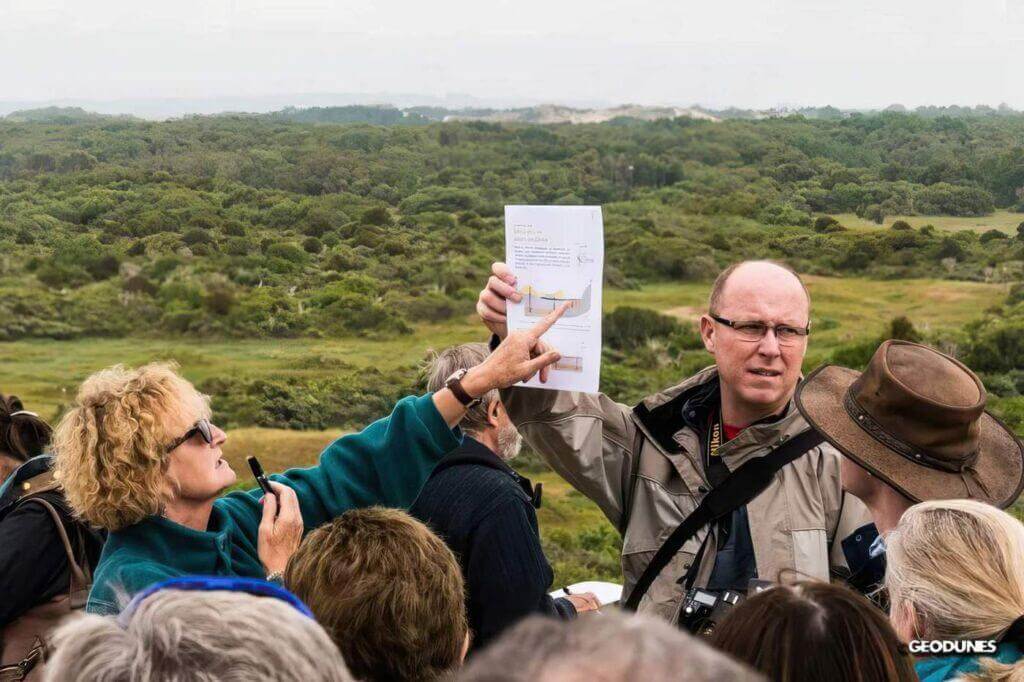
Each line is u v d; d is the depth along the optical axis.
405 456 2.38
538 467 25.78
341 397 41.72
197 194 64.38
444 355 2.73
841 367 2.50
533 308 2.51
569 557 16.02
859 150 72.38
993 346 43.62
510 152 87.12
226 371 44.53
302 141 76.00
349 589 1.69
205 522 2.22
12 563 2.36
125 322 51.09
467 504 2.42
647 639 0.67
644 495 2.62
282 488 2.28
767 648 1.32
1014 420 29.39
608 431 2.65
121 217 59.72
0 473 2.81
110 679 1.04
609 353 51.78
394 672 1.68
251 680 1.03
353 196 69.81
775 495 2.44
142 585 1.96
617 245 67.19
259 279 55.56
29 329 49.19
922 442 2.12
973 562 1.68
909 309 50.66
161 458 2.07
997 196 62.19
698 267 62.75
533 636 0.68
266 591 1.22
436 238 65.50
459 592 1.80
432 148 83.12
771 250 63.09
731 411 2.54
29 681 2.31
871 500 2.27
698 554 2.46
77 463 2.06
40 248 55.53
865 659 1.31
